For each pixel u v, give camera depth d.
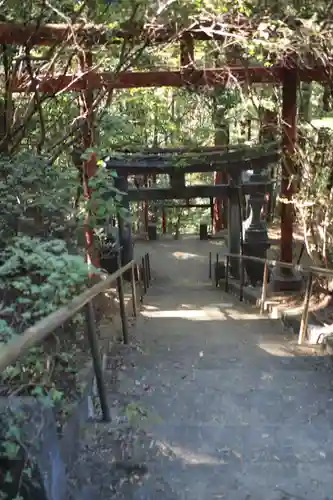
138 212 16.03
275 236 11.51
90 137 5.63
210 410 3.69
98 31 4.85
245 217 10.44
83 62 5.75
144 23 4.79
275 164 9.92
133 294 6.51
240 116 10.48
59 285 2.69
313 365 4.62
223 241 14.61
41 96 5.73
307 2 4.91
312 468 2.94
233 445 3.18
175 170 9.16
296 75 6.77
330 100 8.02
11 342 1.86
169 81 6.52
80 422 3.14
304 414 3.62
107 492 2.67
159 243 14.69
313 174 7.03
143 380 4.26
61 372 3.25
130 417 3.29
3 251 2.97
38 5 4.61
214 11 4.97
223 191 9.53
